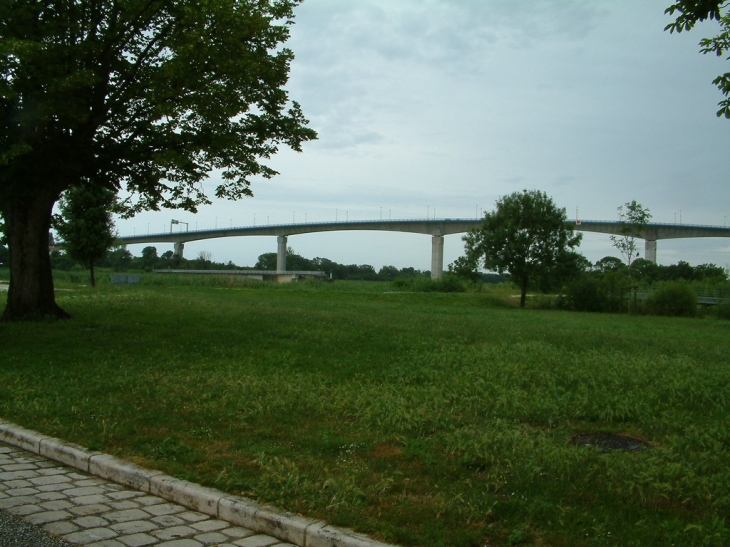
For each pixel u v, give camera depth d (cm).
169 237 10019
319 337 1534
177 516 501
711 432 718
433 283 5812
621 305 4134
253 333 1569
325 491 509
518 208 4272
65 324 1617
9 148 1312
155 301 2547
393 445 671
